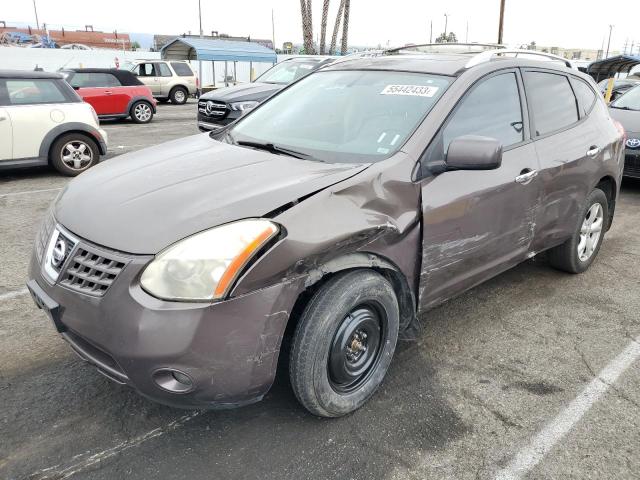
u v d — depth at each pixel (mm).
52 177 8383
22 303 3961
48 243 2594
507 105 3512
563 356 3418
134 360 2174
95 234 2371
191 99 25781
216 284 2162
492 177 3221
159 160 3064
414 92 3250
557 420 2807
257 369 2301
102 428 2654
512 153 3439
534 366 3295
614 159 4520
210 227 2258
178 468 2418
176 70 23141
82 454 2484
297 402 2824
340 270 2500
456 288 3266
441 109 3061
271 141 3299
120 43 63312
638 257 5219
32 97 8094
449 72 3336
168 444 2562
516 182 3396
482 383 3107
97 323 2248
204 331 2154
